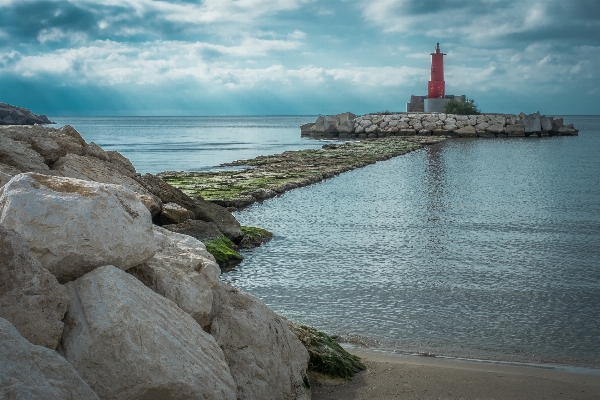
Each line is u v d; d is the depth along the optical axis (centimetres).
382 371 847
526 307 1197
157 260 661
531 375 853
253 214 2364
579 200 2738
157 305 563
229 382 564
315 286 1345
